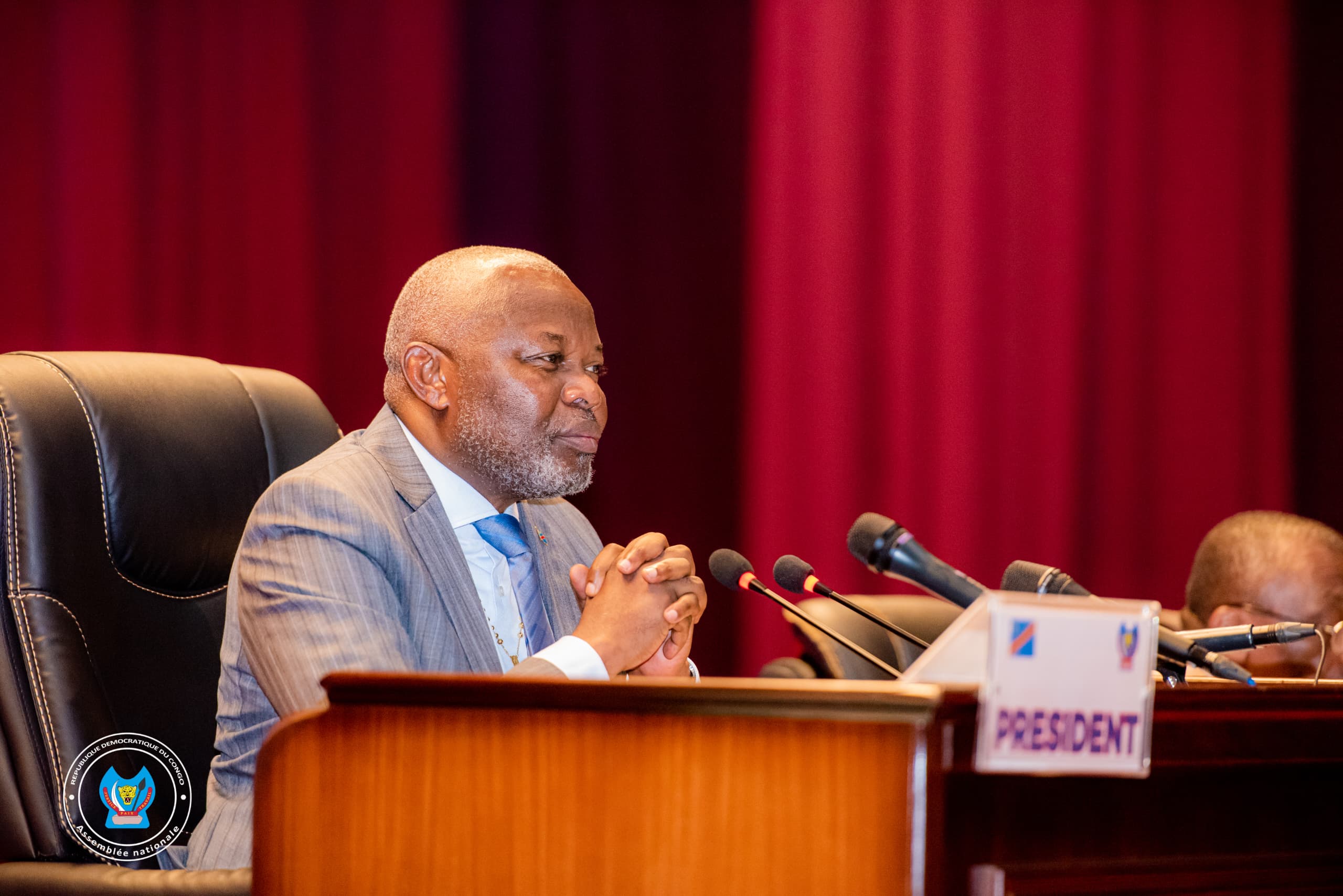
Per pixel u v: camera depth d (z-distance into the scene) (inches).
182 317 413.7
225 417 229.3
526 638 211.3
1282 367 528.1
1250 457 524.4
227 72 418.6
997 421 499.2
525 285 203.8
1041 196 506.3
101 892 169.0
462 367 201.0
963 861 107.2
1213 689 123.4
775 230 478.0
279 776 120.7
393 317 211.8
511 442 201.3
